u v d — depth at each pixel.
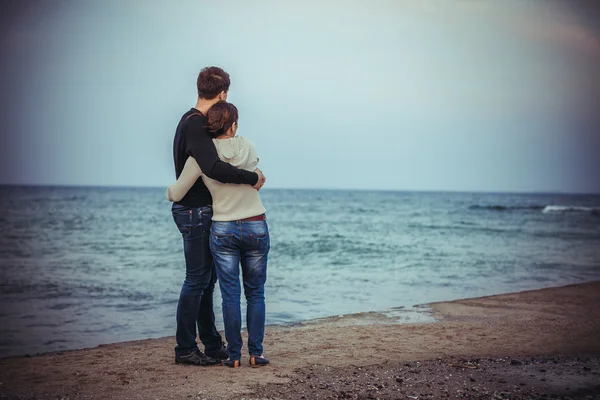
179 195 3.53
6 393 3.10
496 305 6.38
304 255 14.54
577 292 7.29
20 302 7.60
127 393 3.07
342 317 5.77
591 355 4.04
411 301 7.43
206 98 3.62
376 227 29.11
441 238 21.44
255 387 3.15
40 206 55.50
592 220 39.03
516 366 3.65
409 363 3.75
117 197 90.62
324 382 3.26
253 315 3.69
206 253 3.63
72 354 4.14
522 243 19.08
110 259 13.43
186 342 3.74
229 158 3.49
